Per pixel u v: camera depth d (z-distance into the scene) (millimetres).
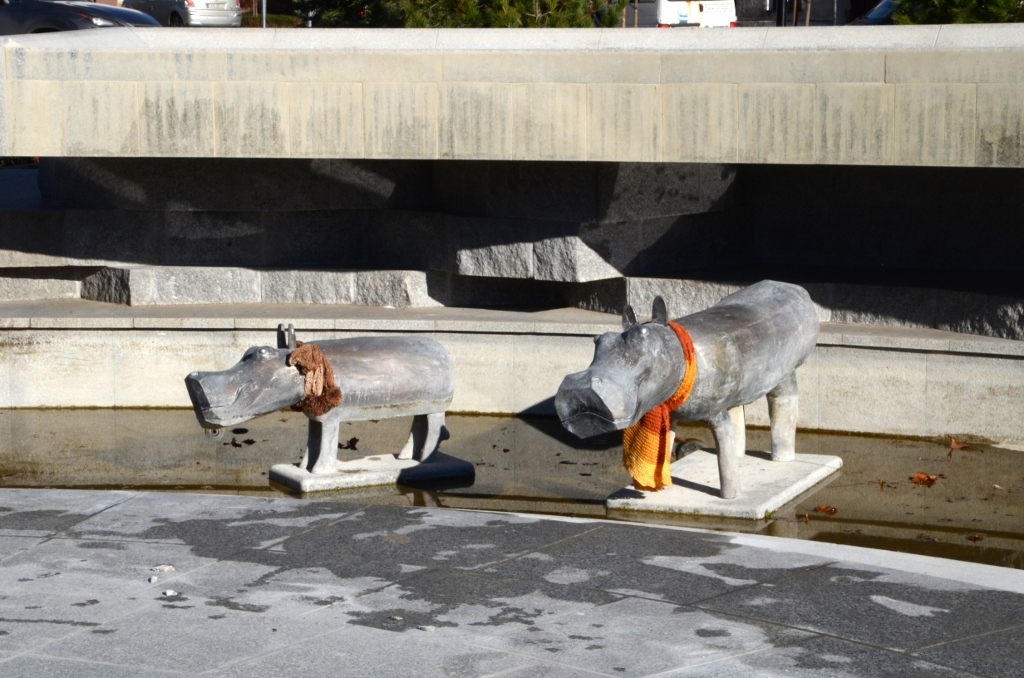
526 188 11578
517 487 9109
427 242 12500
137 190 12719
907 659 4516
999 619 4895
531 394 11328
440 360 9289
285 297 12711
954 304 10586
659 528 6113
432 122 11016
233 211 12859
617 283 11781
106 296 12773
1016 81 9500
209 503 6578
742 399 8281
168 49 11195
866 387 10477
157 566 5566
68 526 6164
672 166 11805
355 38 11461
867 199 12406
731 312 8391
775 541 5930
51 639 4746
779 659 4516
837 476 9211
